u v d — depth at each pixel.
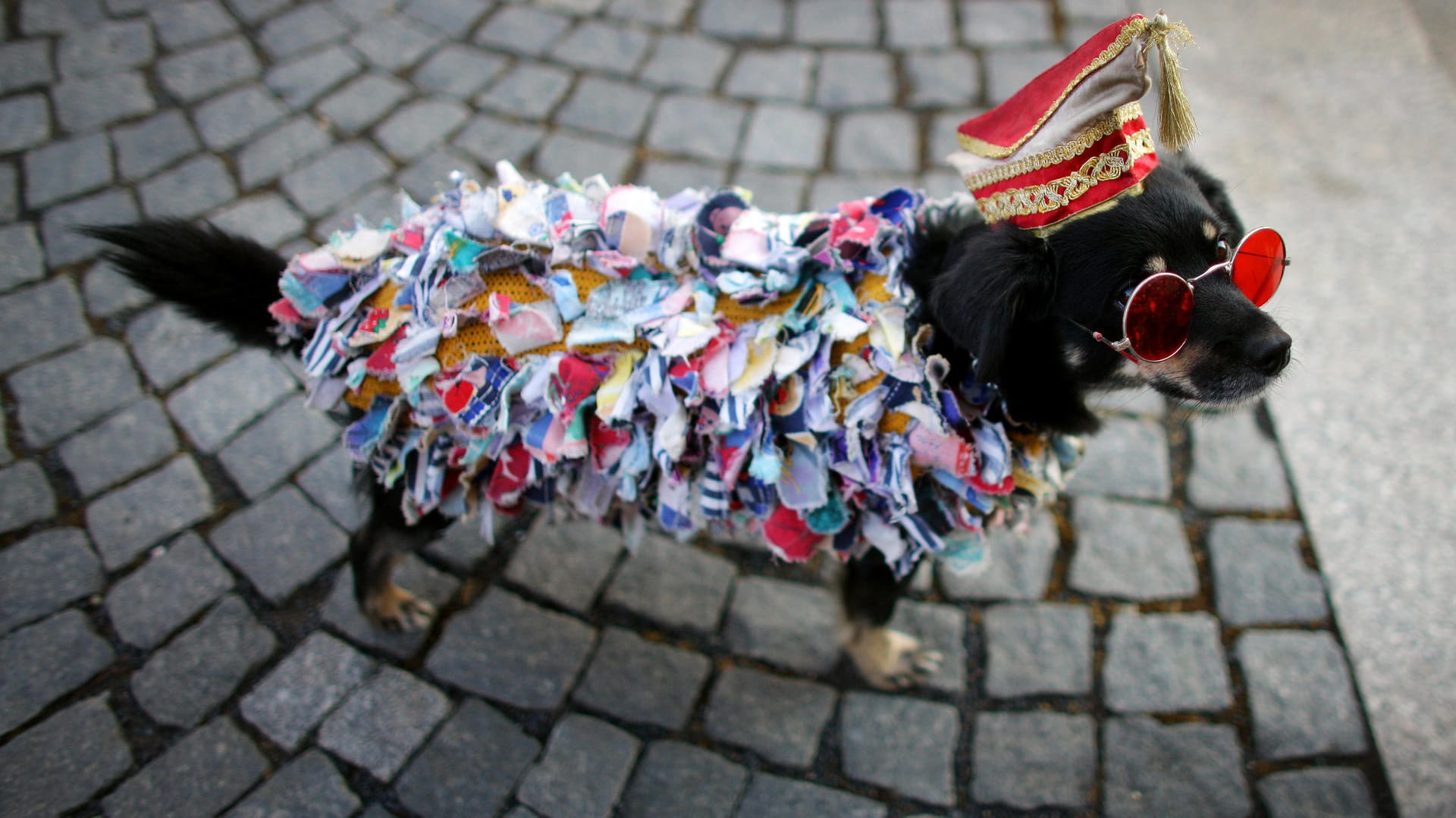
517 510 2.12
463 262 1.73
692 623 2.44
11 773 2.11
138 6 3.76
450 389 1.70
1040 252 1.53
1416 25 3.89
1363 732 2.17
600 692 2.31
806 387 1.67
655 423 1.74
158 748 2.18
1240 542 2.50
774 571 2.54
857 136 3.39
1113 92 1.36
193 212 3.14
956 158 1.71
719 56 3.67
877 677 2.29
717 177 3.28
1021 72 3.58
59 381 2.76
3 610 2.35
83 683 2.26
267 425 2.72
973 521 1.84
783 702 2.29
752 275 1.70
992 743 2.20
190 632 2.36
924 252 1.76
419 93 3.53
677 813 2.12
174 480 2.60
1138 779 2.12
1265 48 3.82
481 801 2.13
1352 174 3.35
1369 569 2.43
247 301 1.86
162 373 2.80
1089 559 2.49
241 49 3.64
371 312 1.77
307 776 2.16
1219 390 1.57
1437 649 2.29
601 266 1.73
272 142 3.35
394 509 2.08
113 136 3.33
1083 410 1.77
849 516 1.82
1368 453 2.65
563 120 3.45
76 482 2.58
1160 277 1.45
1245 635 2.33
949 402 1.65
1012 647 2.35
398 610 2.38
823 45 3.71
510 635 2.41
